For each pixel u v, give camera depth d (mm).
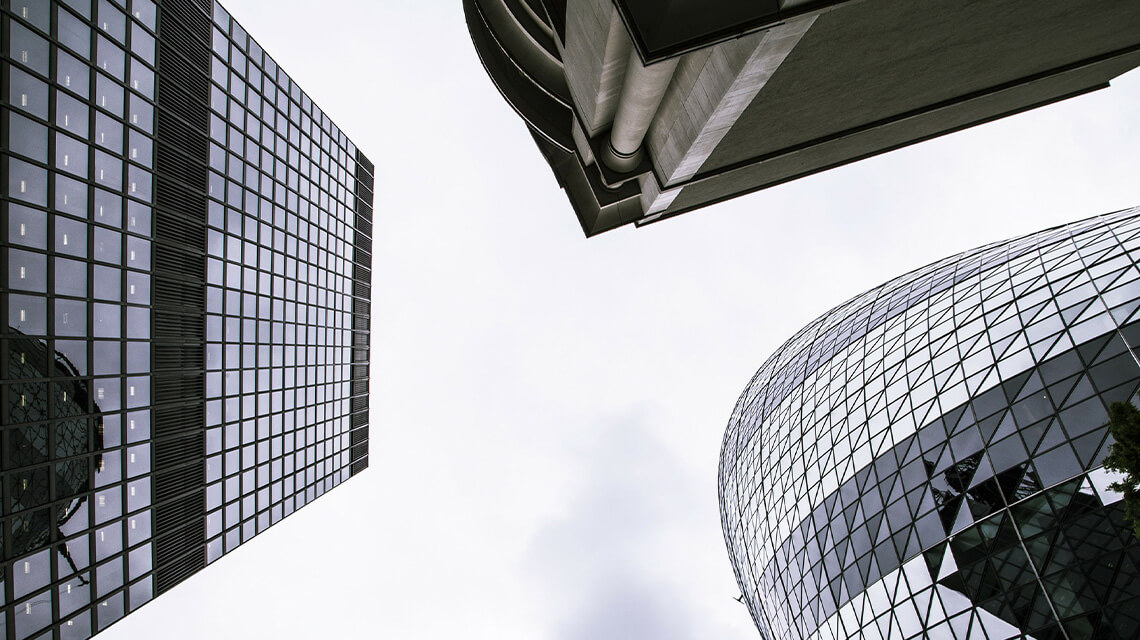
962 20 12812
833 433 35188
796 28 10000
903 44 13406
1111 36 17875
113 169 18281
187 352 21938
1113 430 11039
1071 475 19984
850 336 42500
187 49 21953
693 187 22172
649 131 19094
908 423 28719
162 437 20703
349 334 38062
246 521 26000
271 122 28172
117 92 18406
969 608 22031
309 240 32281
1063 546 19484
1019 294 28031
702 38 9539
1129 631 17359
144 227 19719
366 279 40906
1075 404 21094
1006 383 24281
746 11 9414
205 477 23047
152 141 20062
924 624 24047
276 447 28703
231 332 24750
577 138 22938
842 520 31000
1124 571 17844
